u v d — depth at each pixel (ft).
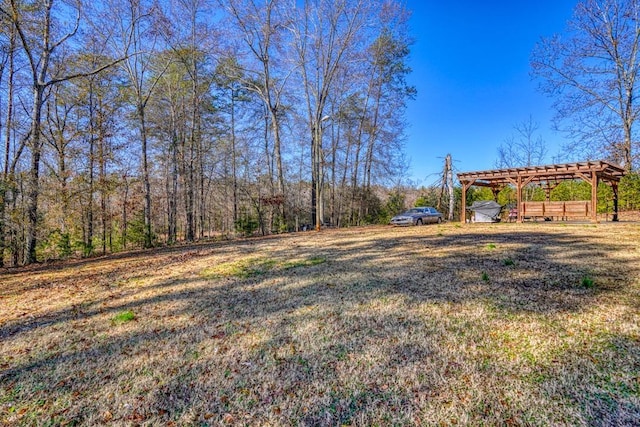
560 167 40.06
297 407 6.95
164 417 6.88
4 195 31.30
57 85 42.42
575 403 6.57
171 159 64.69
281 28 52.16
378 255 23.30
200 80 58.54
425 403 6.83
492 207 52.31
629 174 49.65
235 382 8.07
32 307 15.60
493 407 6.58
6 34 34.24
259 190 70.38
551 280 14.83
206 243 43.19
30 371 9.23
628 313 10.80
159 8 43.55
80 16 36.88
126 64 46.70
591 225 35.32
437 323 10.89
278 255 25.68
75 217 40.34
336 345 9.74
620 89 53.67
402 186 88.94
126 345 10.67
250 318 12.45
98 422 6.82
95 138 43.19
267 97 55.83
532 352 8.68
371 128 74.08
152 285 18.53
